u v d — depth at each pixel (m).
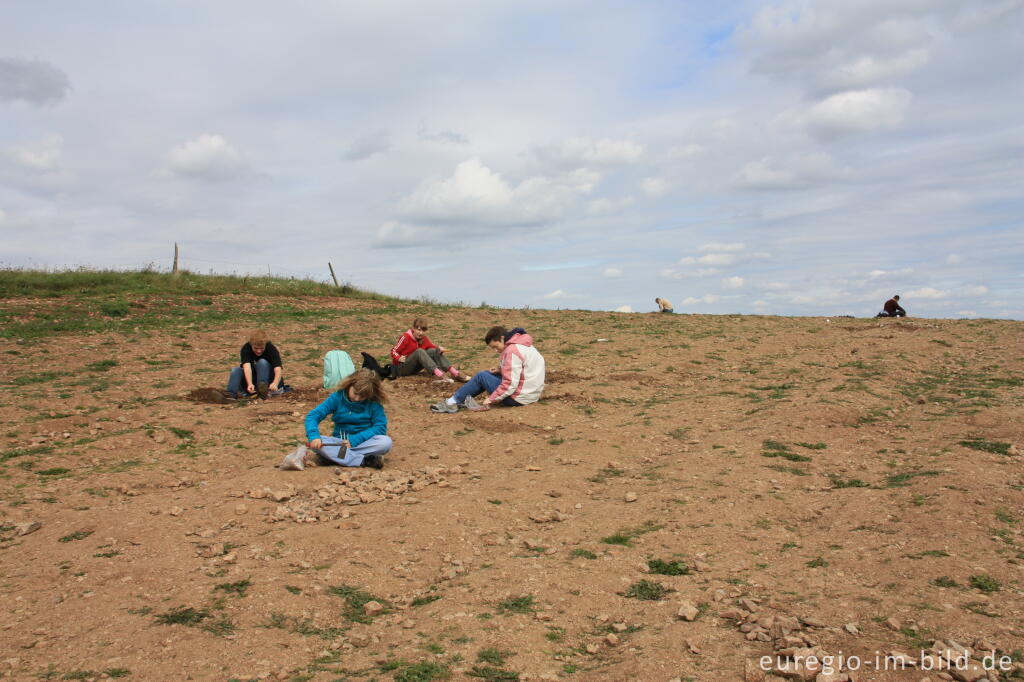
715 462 6.95
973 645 3.27
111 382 10.58
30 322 15.19
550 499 6.01
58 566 4.46
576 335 16.78
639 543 4.86
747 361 13.30
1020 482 5.71
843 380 10.60
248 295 21.70
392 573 4.43
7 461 7.12
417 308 21.98
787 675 3.05
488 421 8.84
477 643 3.53
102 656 3.39
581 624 3.75
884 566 4.20
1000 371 11.10
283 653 3.44
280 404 9.70
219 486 6.33
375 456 6.95
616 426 8.59
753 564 4.44
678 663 3.25
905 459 6.79
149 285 21.02
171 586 4.16
